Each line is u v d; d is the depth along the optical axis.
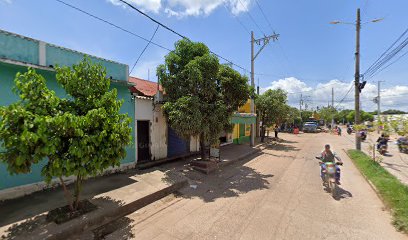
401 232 4.27
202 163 9.28
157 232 4.30
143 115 9.72
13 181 5.62
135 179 7.22
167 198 6.19
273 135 28.75
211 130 9.03
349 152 13.76
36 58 6.12
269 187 7.20
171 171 8.38
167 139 11.19
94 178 7.29
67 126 3.58
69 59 6.94
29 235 3.77
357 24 13.73
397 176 8.12
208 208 5.47
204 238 4.08
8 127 3.47
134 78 13.33
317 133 35.59
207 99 9.20
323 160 7.41
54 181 6.40
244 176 8.62
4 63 5.42
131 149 8.96
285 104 21.22
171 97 8.98
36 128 3.48
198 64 8.47
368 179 7.71
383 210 5.31
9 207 4.96
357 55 13.86
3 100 5.48
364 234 4.22
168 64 8.89
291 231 4.33
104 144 4.21
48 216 4.38
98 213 4.66
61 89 6.59
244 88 9.73
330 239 4.05
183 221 4.77
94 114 3.92
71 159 3.82
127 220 4.81
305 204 5.71
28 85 3.72
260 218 4.89
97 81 4.61
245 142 19.50
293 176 8.63
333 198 6.14
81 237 4.09
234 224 4.62
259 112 20.56
